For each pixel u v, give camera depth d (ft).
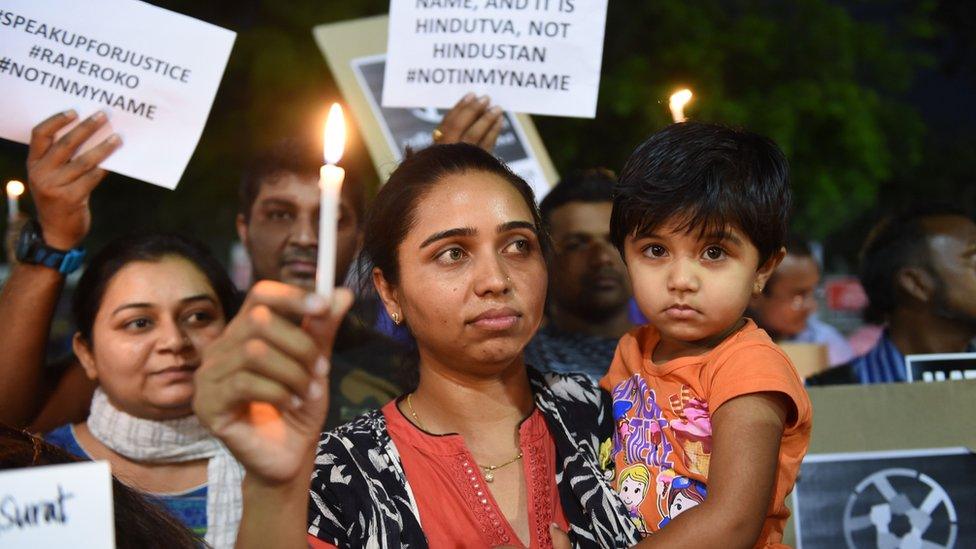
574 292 11.56
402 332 8.48
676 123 6.79
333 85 26.71
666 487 6.37
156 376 8.46
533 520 6.22
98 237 28.68
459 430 6.49
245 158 26.91
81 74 8.50
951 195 35.12
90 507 4.26
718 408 6.14
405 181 6.52
